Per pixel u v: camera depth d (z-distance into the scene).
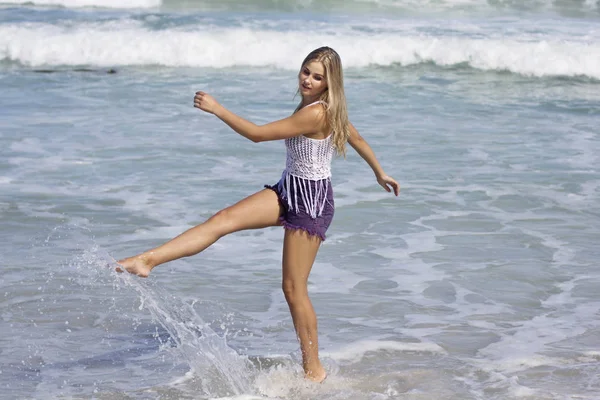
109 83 18.58
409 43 21.75
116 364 6.52
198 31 22.33
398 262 8.80
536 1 27.98
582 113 16.86
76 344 6.86
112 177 11.66
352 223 9.98
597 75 20.69
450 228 9.89
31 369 6.39
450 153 13.36
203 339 6.93
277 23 23.92
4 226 9.57
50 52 20.83
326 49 6.05
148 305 7.56
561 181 11.91
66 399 5.93
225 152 13.17
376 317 7.45
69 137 13.80
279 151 13.35
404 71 20.88
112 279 8.23
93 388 6.11
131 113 15.76
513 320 7.43
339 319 7.39
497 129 15.20
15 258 8.64
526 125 15.61
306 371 6.28
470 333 7.13
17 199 10.54
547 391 6.09
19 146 13.13
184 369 6.46
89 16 24.17
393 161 12.79
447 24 24.86
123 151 13.04
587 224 10.11
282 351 6.79
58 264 8.53
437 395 6.05
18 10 24.92
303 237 6.12
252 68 20.72
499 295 7.99
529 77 20.75
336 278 8.35
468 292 8.05
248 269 8.59
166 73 19.92
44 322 7.24
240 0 27.31
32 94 17.22
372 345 6.88
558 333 7.15
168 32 21.84
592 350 6.81
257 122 15.05
